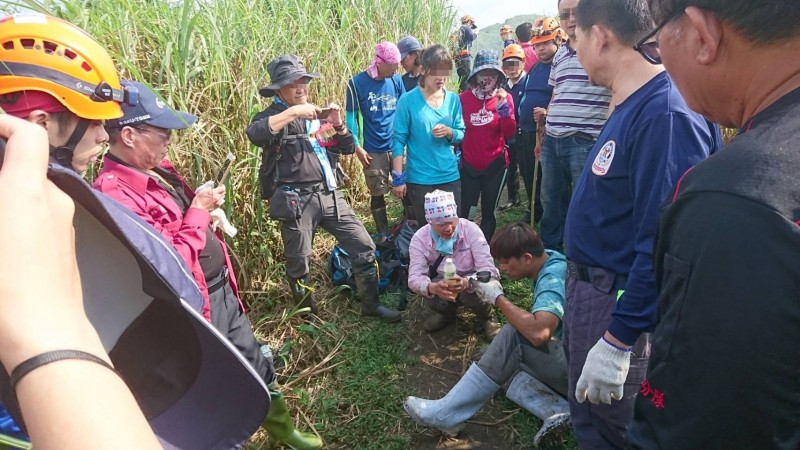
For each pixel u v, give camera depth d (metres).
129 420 0.38
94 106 1.19
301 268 3.18
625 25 1.33
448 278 2.71
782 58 0.68
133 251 0.60
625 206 1.40
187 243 1.73
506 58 4.91
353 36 5.18
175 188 2.04
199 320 0.64
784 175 0.61
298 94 3.02
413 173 3.74
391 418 2.56
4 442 0.73
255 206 3.38
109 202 0.69
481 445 2.39
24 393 0.37
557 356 2.30
